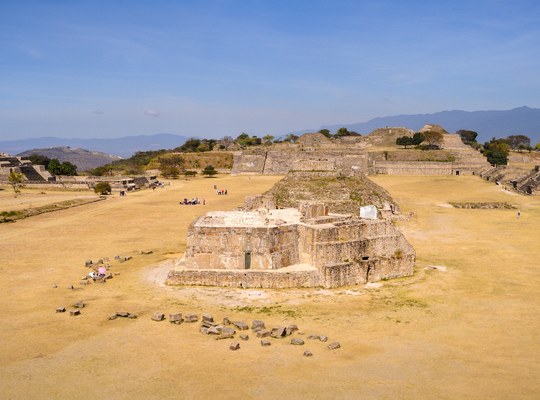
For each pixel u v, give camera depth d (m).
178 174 170.00
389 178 146.62
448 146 199.12
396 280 42.88
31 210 84.12
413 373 24.52
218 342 28.58
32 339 28.97
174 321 31.75
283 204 72.25
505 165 167.12
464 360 26.09
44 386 23.19
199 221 44.69
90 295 37.97
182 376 24.22
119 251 54.69
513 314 33.84
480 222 76.00
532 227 71.25
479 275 44.66
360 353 27.02
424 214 83.88
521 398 21.92
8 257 51.16
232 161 191.88
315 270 40.78
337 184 77.75
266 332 29.44
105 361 25.97
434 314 33.84
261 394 22.41
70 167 162.38
